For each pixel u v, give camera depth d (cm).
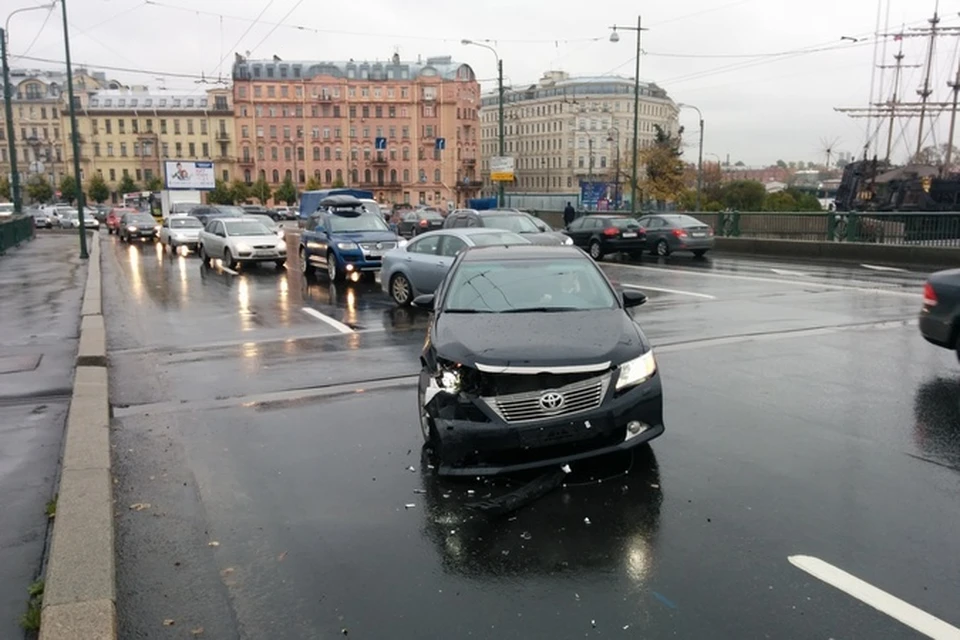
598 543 443
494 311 637
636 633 353
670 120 14300
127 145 11556
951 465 549
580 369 520
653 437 546
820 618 361
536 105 13600
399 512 490
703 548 433
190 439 646
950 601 374
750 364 873
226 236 2334
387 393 784
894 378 798
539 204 5509
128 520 486
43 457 610
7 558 439
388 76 11131
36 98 11769
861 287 1580
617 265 2233
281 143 11188
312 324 1249
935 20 4753
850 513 473
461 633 357
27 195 11288
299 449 613
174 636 360
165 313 1395
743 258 2448
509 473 546
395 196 11206
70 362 966
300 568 422
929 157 5384
